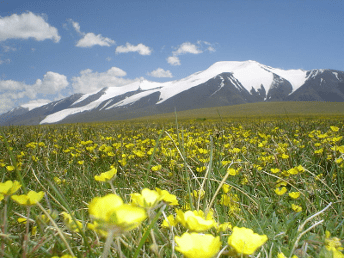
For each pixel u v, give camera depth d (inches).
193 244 30.7
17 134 281.6
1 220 51.6
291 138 214.8
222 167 128.6
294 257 44.5
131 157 151.2
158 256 42.0
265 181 115.3
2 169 122.6
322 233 69.0
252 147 189.6
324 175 125.0
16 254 46.7
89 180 116.4
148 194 39.9
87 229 58.3
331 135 168.9
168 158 148.8
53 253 44.1
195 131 336.5
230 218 77.2
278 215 88.2
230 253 35.6
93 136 267.3
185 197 89.3
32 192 42.4
